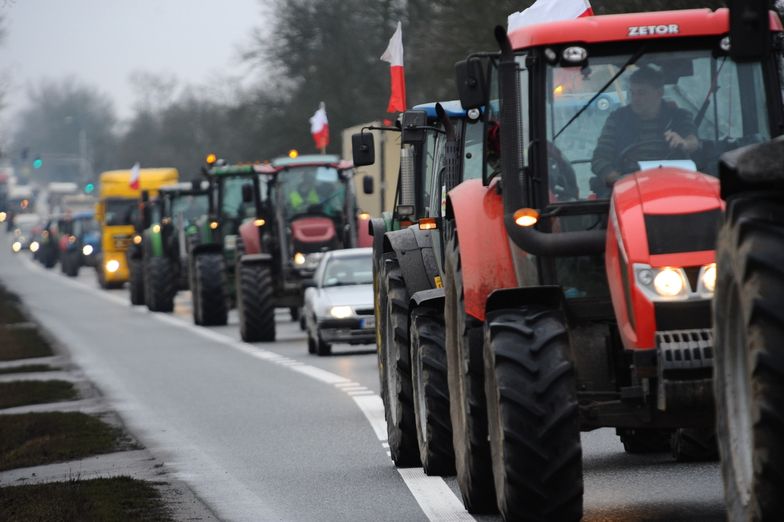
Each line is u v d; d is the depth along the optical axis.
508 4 85.44
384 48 146.75
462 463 25.98
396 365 31.84
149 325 101.12
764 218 16.16
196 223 115.62
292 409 45.19
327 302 67.44
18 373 66.19
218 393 51.59
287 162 82.44
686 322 20.81
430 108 35.41
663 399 20.78
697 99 23.62
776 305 15.61
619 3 63.59
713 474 28.09
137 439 39.47
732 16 17.30
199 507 27.64
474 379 24.94
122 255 171.88
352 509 27.08
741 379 16.92
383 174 93.06
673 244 21.09
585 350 22.98
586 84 23.70
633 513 24.69
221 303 94.25
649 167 23.47
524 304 22.94
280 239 81.56
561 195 23.59
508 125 23.39
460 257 25.05
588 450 32.84
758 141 23.52
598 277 23.36
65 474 33.44
